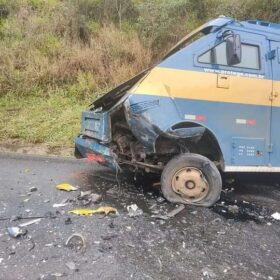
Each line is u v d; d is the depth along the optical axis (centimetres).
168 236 428
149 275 348
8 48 1154
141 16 1269
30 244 389
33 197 534
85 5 1327
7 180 618
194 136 518
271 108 558
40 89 1086
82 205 505
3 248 380
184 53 527
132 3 1345
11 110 998
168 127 511
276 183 695
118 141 552
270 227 480
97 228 431
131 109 505
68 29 1234
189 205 527
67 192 564
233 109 539
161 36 1240
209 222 476
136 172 662
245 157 549
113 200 534
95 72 1138
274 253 409
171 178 526
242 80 543
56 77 1107
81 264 358
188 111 520
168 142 540
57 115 986
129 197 551
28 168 709
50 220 449
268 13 1245
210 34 539
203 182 529
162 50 1215
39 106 1025
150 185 619
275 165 565
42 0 1366
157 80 517
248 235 448
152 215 482
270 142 561
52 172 687
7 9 1314
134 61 1178
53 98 1059
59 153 857
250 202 578
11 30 1217
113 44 1197
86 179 643
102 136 540
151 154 545
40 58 1133
